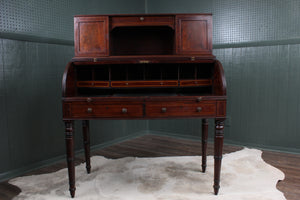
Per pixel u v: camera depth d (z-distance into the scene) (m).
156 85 2.29
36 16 2.86
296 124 3.35
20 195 2.22
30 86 2.84
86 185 2.40
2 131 2.60
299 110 3.31
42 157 3.01
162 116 2.09
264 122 3.55
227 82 3.76
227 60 3.73
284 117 3.41
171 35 2.71
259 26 3.46
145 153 3.47
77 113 2.11
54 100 3.11
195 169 2.76
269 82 3.47
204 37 2.31
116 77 2.68
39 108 2.95
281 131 3.45
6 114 2.63
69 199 2.14
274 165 2.91
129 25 2.35
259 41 3.48
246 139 3.70
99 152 3.55
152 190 2.27
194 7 3.96
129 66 2.69
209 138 4.01
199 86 2.46
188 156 3.22
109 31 2.34
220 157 2.12
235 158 3.08
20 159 2.78
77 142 3.43
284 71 3.37
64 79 2.12
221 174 2.60
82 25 2.33
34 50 2.87
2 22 2.55
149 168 2.80
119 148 3.73
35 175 2.69
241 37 3.61
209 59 2.24
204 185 2.35
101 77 2.67
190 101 2.08
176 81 2.30
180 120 4.27
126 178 2.54
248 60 3.59
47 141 3.05
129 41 2.78
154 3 4.37
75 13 3.30
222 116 2.09
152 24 2.35
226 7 3.68
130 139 4.26
